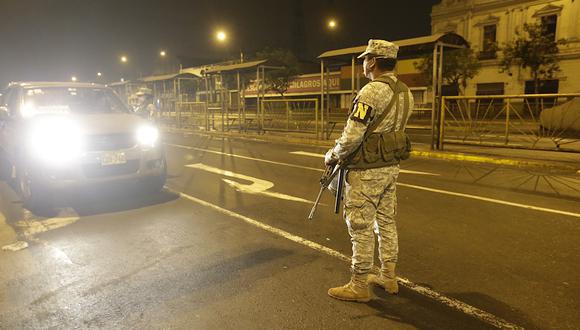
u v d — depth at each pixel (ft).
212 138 57.31
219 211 19.70
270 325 10.10
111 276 12.87
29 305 11.24
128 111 24.84
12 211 20.01
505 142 37.35
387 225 11.37
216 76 72.64
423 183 25.59
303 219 18.35
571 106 33.94
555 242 15.37
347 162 10.44
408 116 10.61
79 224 17.95
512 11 103.65
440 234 16.31
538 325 10.02
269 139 53.83
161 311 10.80
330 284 12.16
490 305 10.94
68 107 23.56
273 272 12.99
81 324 10.29
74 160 19.22
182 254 14.51
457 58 94.02
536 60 90.12
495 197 22.04
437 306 10.92
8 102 25.41
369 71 10.77
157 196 22.57
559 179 26.73
